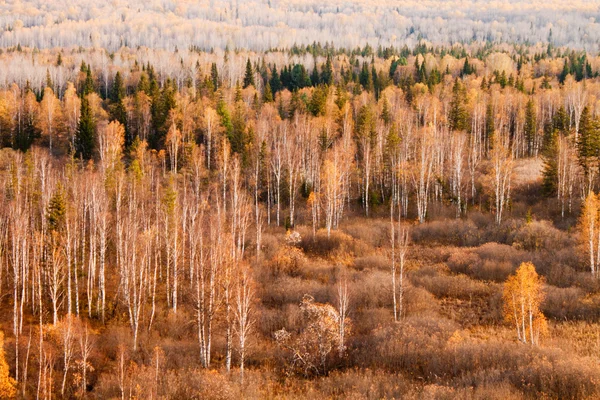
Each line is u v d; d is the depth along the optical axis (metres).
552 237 51.84
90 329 38.12
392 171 70.81
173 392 28.36
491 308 39.91
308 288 43.81
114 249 51.53
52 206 46.03
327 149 77.38
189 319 40.19
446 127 83.12
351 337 35.75
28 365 33.19
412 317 37.47
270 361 33.62
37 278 42.97
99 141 73.94
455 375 28.42
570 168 63.53
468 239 55.81
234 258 38.75
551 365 26.03
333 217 62.28
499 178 62.25
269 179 68.94
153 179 69.12
